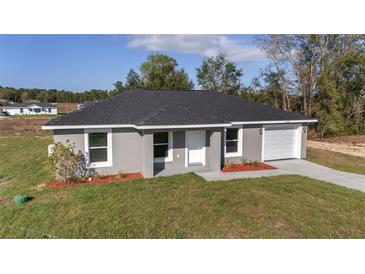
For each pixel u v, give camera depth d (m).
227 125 13.34
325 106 29.69
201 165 14.52
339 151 20.55
